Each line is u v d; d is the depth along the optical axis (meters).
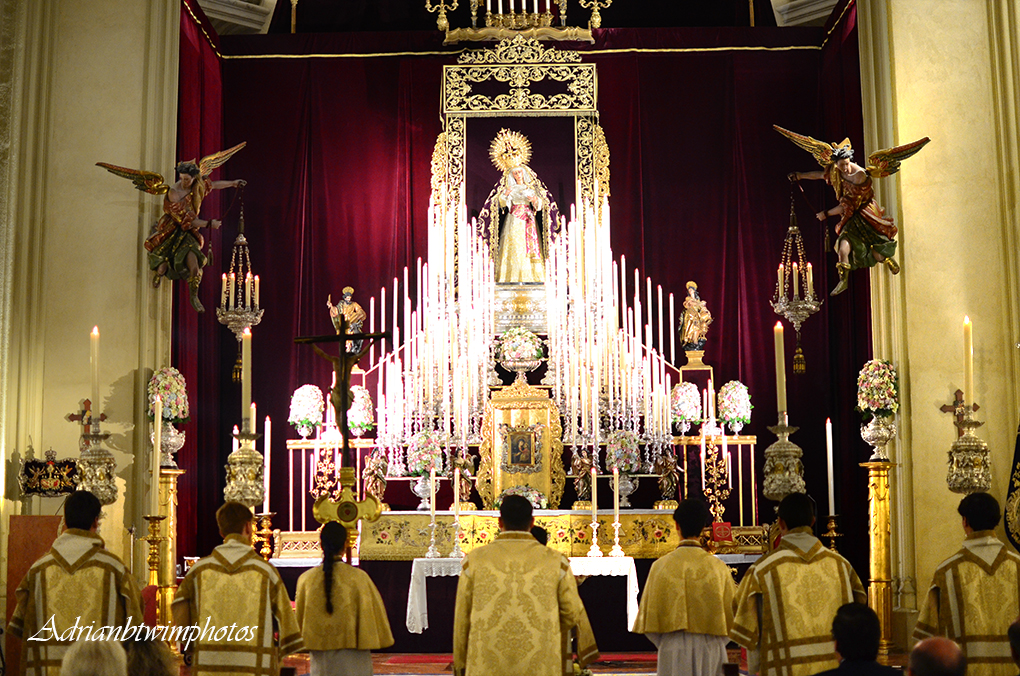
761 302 13.62
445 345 12.40
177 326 11.87
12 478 10.17
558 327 12.80
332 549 6.47
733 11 14.73
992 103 10.98
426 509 11.65
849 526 12.62
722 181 13.89
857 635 4.38
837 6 13.30
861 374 10.85
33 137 10.76
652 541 11.05
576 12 14.80
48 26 11.04
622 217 13.87
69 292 10.80
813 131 13.92
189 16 12.56
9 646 8.37
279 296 13.63
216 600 6.21
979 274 10.81
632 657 10.25
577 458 11.87
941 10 11.16
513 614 6.13
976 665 6.26
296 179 13.85
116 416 10.66
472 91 14.06
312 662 6.50
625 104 14.09
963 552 6.40
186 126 12.27
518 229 13.64
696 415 12.70
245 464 7.11
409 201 13.87
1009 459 10.42
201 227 11.85
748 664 6.52
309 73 14.04
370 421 12.66
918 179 10.99
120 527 10.37
